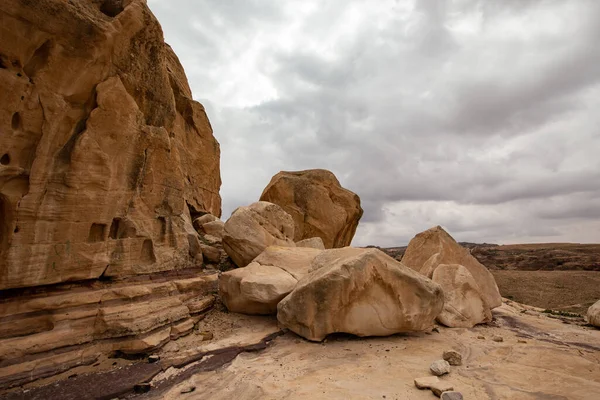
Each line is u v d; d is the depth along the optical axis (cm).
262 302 979
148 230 972
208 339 885
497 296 1251
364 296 852
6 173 655
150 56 970
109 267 841
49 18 679
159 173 1020
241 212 1353
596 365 685
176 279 1027
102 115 802
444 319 1009
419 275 939
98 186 800
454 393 511
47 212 707
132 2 870
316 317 833
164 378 645
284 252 1189
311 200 2405
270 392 568
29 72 687
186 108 2061
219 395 572
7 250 648
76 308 732
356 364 695
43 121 705
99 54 786
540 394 541
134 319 765
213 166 2303
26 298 685
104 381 616
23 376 598
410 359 721
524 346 816
